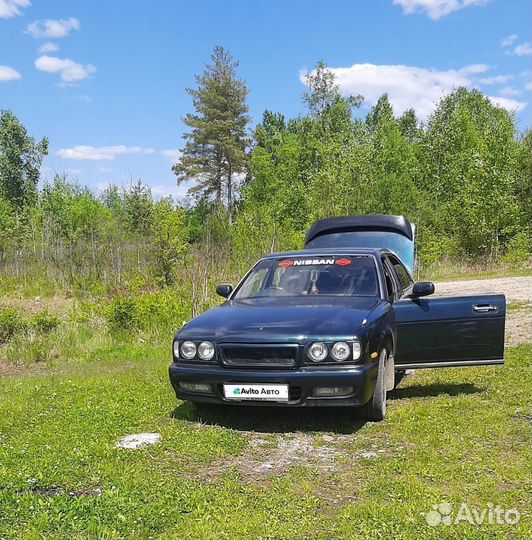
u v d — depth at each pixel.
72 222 36.88
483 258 29.03
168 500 4.08
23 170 55.50
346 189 27.70
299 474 4.65
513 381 7.29
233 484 4.40
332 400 5.47
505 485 4.29
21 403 6.98
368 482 4.45
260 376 5.53
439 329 6.64
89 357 11.27
